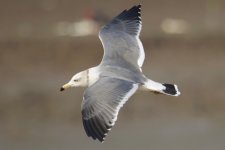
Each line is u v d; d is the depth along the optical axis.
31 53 23.88
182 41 24.16
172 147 18.95
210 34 24.48
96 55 23.58
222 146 19.02
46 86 22.05
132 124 20.00
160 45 24.00
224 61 23.44
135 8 12.85
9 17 27.86
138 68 11.88
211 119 20.39
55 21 27.39
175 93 11.25
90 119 10.69
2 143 19.42
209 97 21.45
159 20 26.91
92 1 29.09
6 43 24.31
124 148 18.88
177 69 23.05
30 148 19.11
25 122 20.42
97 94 10.85
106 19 26.38
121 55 12.15
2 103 21.19
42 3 29.16
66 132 19.75
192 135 19.55
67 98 21.16
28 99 21.33
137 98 20.84
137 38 12.52
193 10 27.95
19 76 22.89
